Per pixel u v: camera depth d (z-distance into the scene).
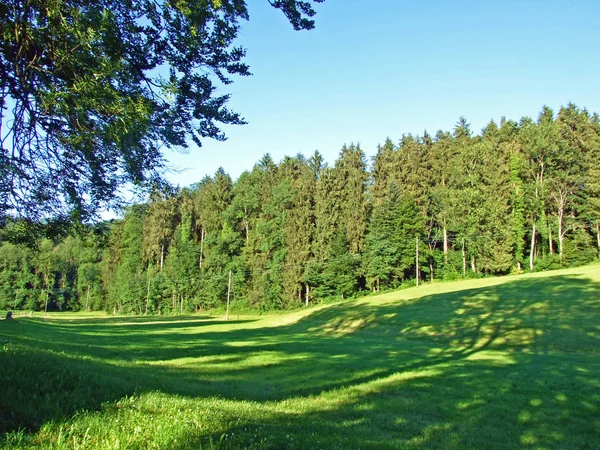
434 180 68.69
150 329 38.25
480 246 56.81
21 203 6.60
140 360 15.52
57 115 5.55
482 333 25.36
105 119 5.42
